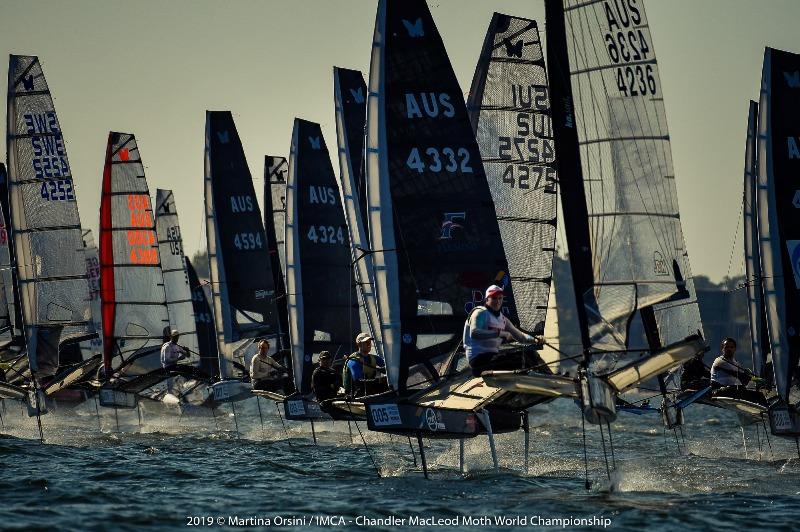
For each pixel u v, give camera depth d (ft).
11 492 200.23
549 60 213.05
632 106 216.74
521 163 297.94
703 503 188.85
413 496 196.75
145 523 171.73
